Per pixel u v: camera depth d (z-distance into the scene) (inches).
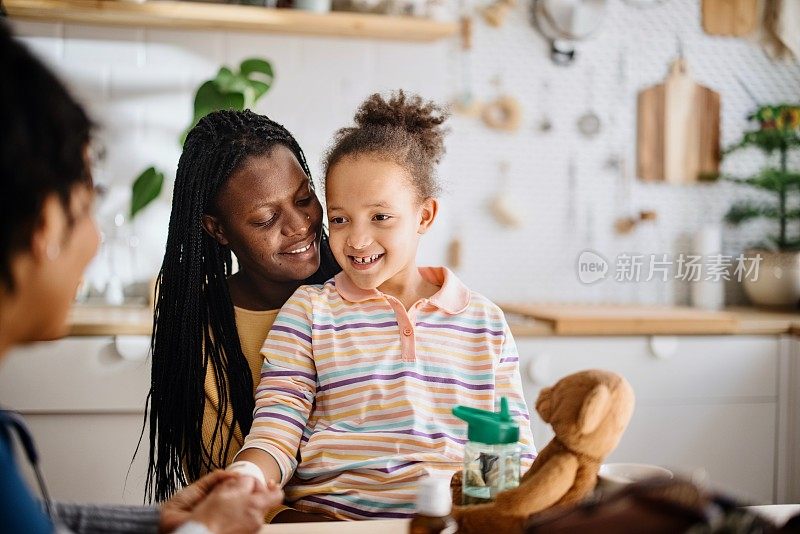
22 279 26.0
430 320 49.4
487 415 36.8
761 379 95.9
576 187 116.3
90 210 28.6
